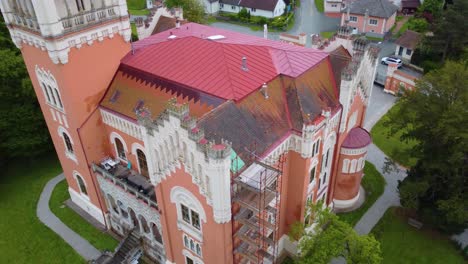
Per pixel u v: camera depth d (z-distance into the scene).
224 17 120.69
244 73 37.81
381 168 55.41
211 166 26.91
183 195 32.59
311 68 40.59
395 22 107.50
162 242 41.44
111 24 39.31
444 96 40.94
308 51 43.75
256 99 36.12
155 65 40.75
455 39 77.88
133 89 40.44
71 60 37.19
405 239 44.22
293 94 37.84
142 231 42.91
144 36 58.34
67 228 47.66
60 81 37.66
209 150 26.34
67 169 48.19
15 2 36.28
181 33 48.41
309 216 42.03
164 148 30.66
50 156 60.91
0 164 57.97
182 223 35.00
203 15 95.56
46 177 56.53
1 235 47.06
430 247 43.22
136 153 41.62
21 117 53.12
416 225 45.78
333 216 35.91
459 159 39.91
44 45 36.06
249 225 31.58
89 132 41.84
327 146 40.94
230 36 46.34
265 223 32.91
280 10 119.25
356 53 40.47
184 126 27.38
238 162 30.69
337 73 42.41
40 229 47.66
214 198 28.84
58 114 41.94
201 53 40.28
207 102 35.75
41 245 45.44
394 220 46.66
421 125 42.81
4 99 52.72
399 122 43.53
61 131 43.75
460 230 43.16
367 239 34.25
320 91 39.91
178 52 41.41
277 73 39.09
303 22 114.94
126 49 42.50
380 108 70.56
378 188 51.66
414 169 46.22
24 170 58.19
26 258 43.88
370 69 44.53
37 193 53.59
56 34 34.38
